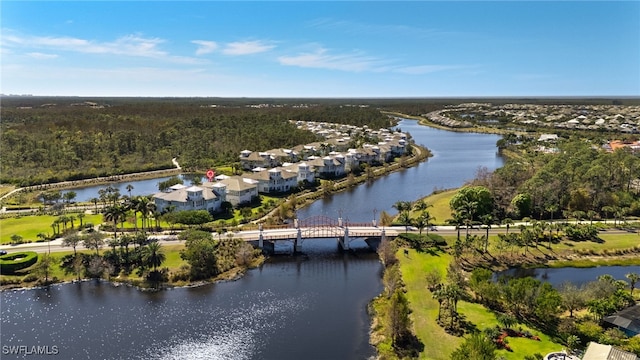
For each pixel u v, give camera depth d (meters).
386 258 115.62
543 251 119.62
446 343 77.06
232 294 100.94
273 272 113.94
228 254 117.12
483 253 117.31
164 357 77.06
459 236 125.81
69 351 78.56
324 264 119.31
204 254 110.06
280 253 127.06
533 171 179.12
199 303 96.44
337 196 186.38
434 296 85.44
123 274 108.06
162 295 100.12
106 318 89.94
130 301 97.25
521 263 113.50
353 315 91.44
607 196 149.75
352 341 81.62
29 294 100.38
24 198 173.50
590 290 88.44
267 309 93.81
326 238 139.25
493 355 65.06
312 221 148.38
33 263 110.50
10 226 137.62
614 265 113.56
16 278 105.38
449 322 83.44
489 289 88.38
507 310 87.75
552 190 150.38
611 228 134.75
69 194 169.00
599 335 75.12
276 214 149.00
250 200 167.75
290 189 188.00
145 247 111.38
